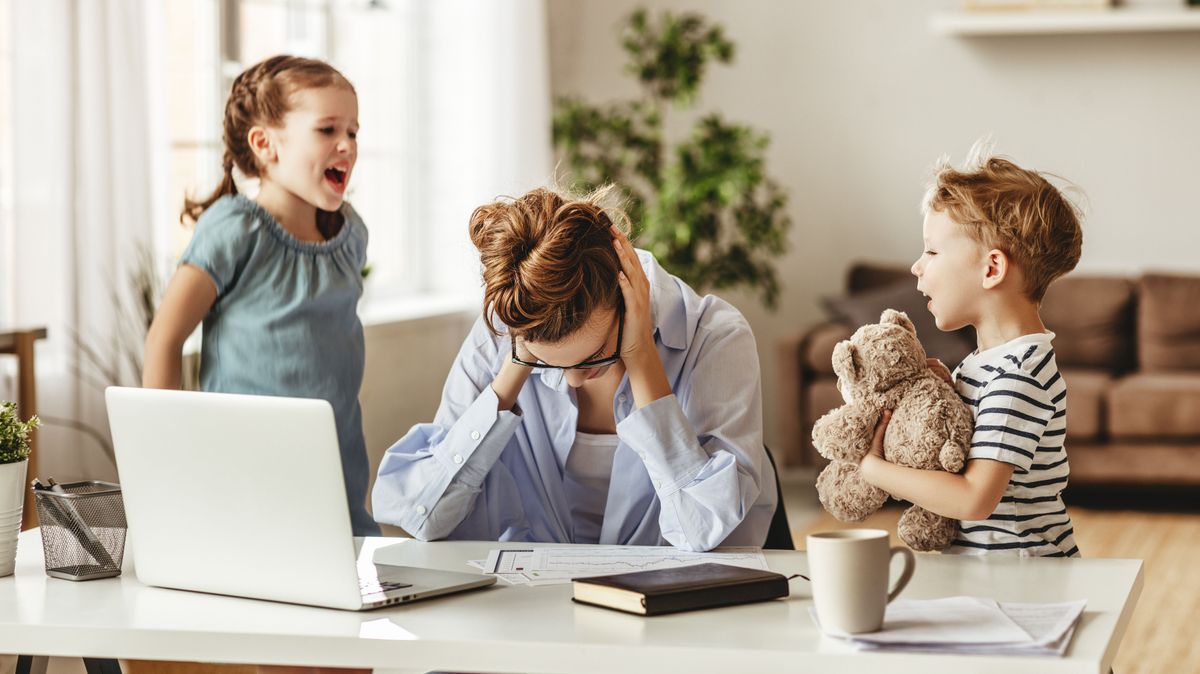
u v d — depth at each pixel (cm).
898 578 141
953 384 169
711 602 140
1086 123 576
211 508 147
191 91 400
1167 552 424
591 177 588
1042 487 164
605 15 626
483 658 129
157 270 337
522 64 514
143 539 153
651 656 125
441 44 524
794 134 610
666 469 172
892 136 599
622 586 140
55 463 300
